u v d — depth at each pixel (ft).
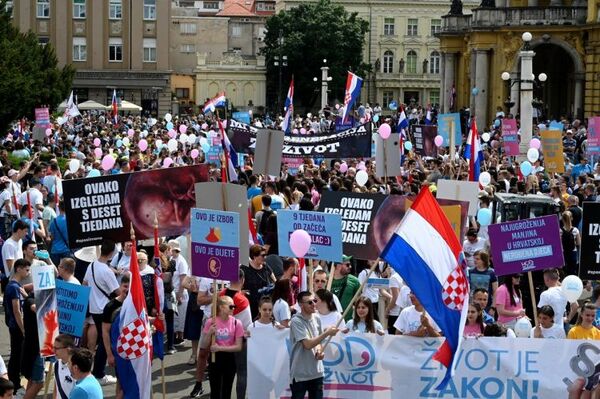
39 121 196.13
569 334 65.72
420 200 58.18
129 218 75.25
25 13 395.96
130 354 61.77
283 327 63.77
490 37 299.79
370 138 129.90
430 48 514.68
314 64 456.86
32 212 100.17
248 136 133.80
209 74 480.23
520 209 107.96
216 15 539.29
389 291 76.23
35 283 63.16
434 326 63.82
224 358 66.54
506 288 74.74
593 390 61.36
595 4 284.82
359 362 62.64
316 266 80.33
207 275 65.41
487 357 61.82
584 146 191.31
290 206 100.89
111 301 69.00
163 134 222.07
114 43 400.67
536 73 323.57
